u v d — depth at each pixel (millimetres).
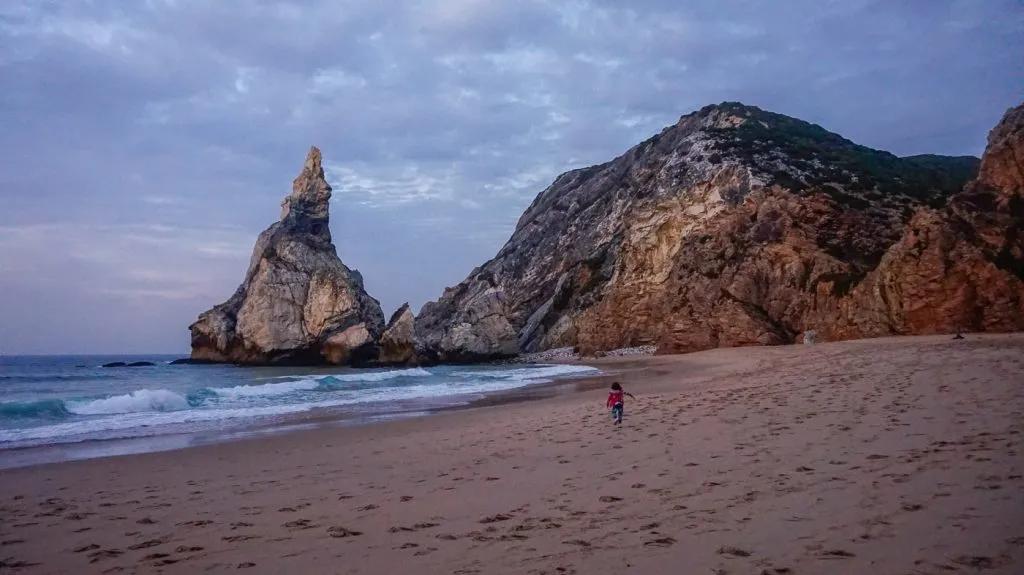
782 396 15102
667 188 65438
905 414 10648
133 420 18719
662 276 61156
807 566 4609
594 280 73750
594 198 92562
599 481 8164
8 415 19703
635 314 62094
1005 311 33031
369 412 20125
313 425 17078
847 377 17625
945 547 4734
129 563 5828
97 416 19938
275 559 5719
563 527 6172
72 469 11109
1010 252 34188
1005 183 36812
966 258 34781
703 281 52125
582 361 55938
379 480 9359
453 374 42562
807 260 47062
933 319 35188
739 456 8883
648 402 17281
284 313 62500
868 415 10977
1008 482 6219
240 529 6891
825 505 6086
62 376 51812
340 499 8180
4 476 10523
